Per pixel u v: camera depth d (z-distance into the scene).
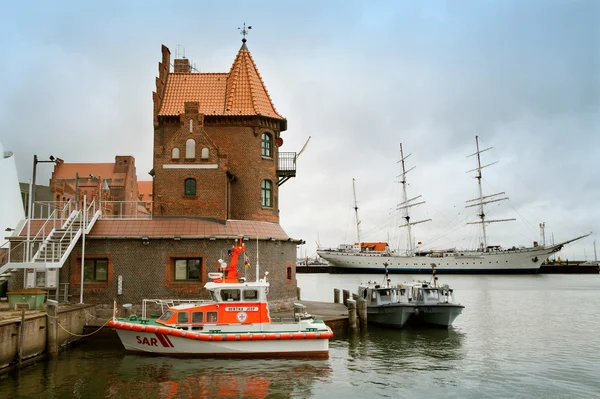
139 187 114.19
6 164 41.28
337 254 137.62
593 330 34.34
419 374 21.61
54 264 25.89
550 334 32.47
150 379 19.64
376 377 20.97
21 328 20.11
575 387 19.91
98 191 63.59
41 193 63.19
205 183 31.86
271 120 35.91
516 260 121.25
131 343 23.28
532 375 21.73
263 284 23.59
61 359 22.28
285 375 20.61
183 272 30.11
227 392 18.39
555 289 77.00
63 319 23.64
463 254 128.00
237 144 34.94
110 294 29.47
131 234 30.06
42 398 17.27
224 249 30.25
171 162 31.95
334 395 18.38
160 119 34.56
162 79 35.88
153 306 29.48
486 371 22.34
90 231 30.11
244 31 38.97
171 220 31.14
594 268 132.62
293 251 35.41
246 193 34.59
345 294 38.28
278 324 23.27
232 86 36.12
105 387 18.61
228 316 23.27
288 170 37.38
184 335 22.31
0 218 39.91
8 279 29.09
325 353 23.09
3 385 18.55
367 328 33.41
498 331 33.50
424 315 35.03
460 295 65.94
